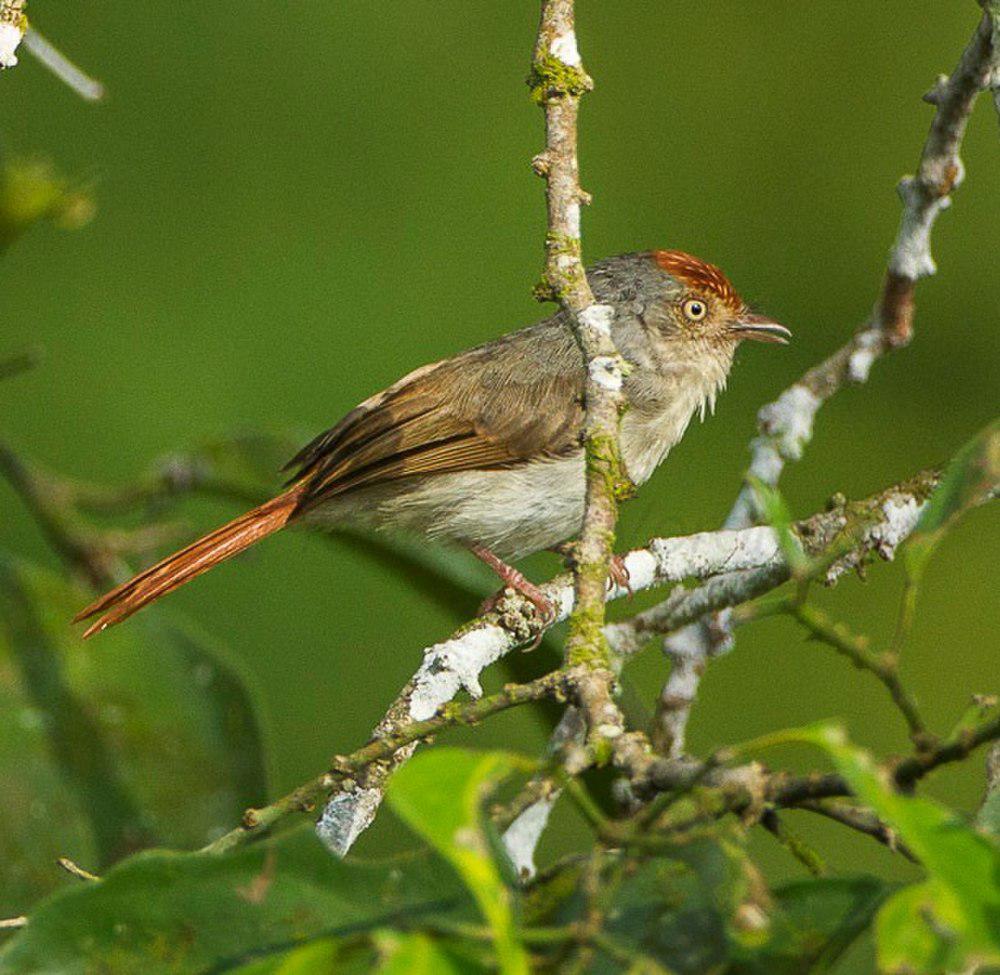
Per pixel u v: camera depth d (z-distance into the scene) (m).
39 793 8.52
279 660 14.00
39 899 8.28
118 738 8.83
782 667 14.20
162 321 15.06
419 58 16.33
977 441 4.38
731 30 16.92
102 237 15.27
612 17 16.94
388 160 15.93
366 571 14.28
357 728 13.99
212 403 14.87
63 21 15.72
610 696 5.12
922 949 3.28
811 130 16.69
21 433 14.62
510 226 15.84
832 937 3.83
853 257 16.28
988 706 4.15
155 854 3.90
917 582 4.24
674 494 15.05
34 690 8.87
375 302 15.45
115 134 15.58
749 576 7.48
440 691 6.84
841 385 8.73
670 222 16.45
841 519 7.55
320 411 15.10
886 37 16.83
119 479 14.55
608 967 3.70
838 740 3.51
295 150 15.84
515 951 3.14
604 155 16.55
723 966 3.76
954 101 7.97
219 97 15.84
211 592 14.05
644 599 13.66
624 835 3.86
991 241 16.08
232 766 8.90
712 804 4.05
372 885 3.91
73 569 10.00
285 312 15.37
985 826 4.87
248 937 3.85
